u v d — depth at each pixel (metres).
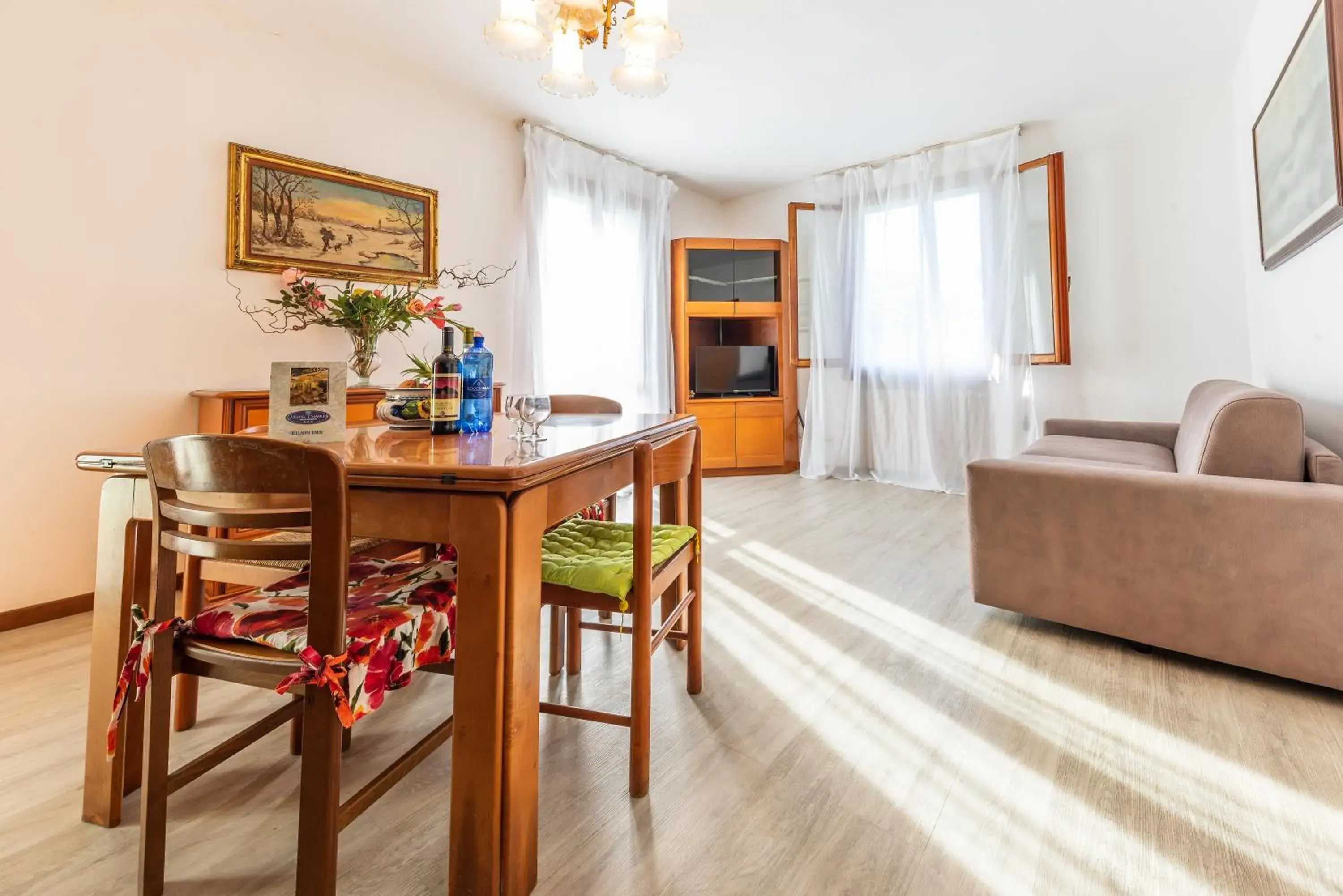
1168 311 3.85
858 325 5.00
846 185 5.00
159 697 0.99
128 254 2.45
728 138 4.38
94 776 1.20
